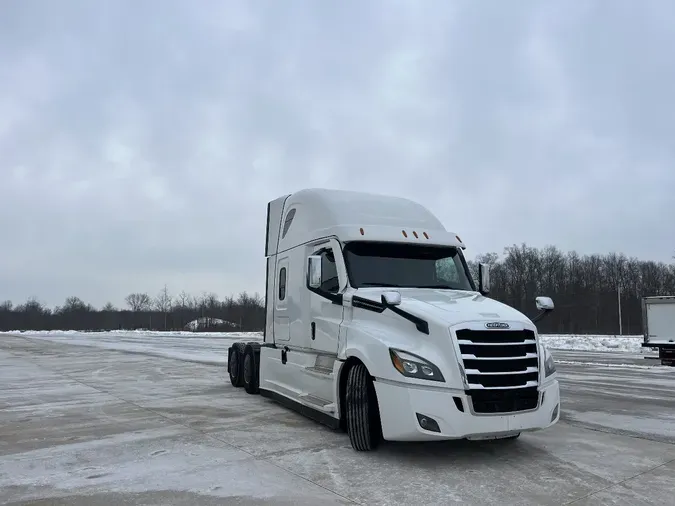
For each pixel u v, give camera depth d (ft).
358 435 20.01
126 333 199.11
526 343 18.75
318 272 22.54
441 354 17.81
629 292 237.04
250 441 22.03
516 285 250.98
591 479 17.12
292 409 27.99
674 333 58.90
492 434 17.53
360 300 21.13
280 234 30.78
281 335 29.37
